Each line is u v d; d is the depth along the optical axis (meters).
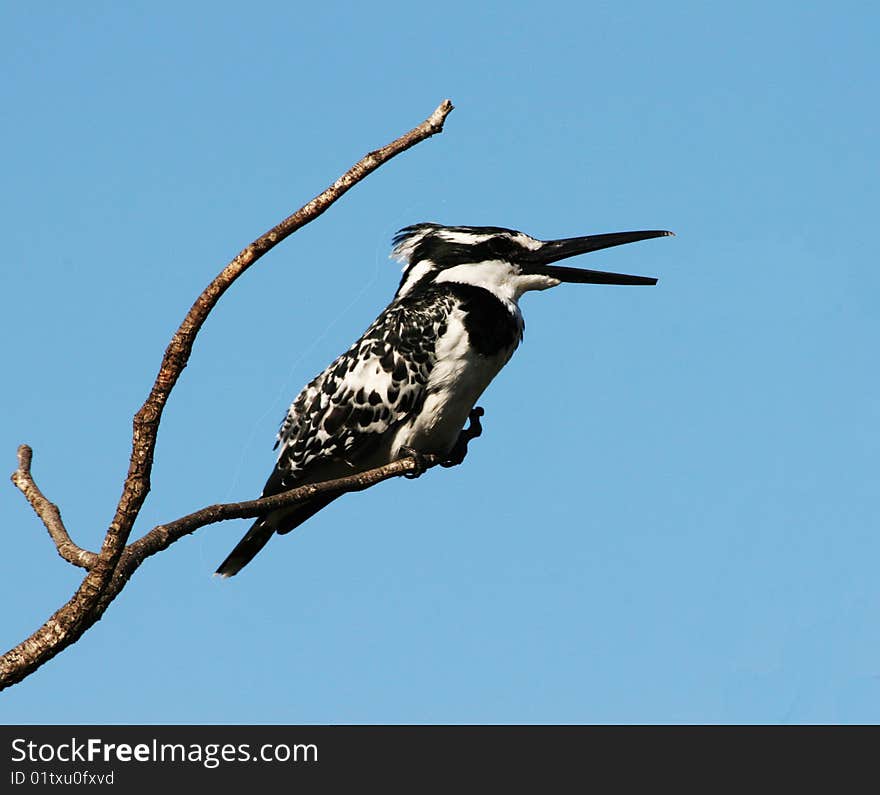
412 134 5.81
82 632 5.51
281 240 5.60
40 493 6.39
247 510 6.47
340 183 5.65
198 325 5.46
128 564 5.72
